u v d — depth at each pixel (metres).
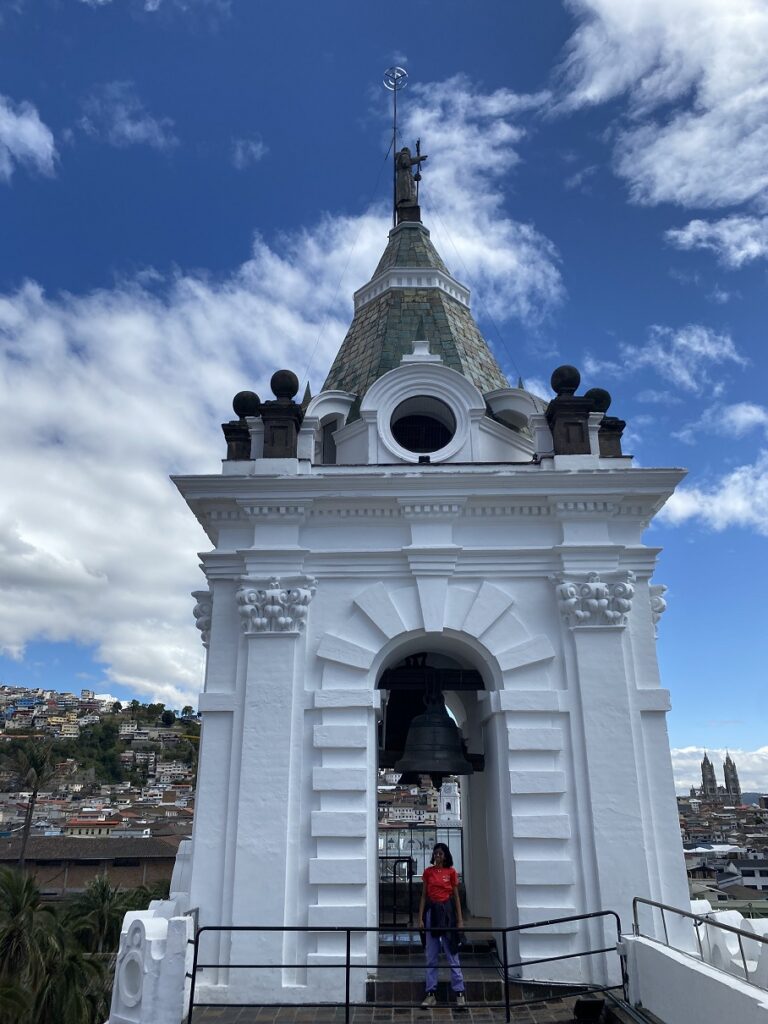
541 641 13.95
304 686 13.83
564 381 15.45
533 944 12.35
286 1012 11.52
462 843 19.41
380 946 14.42
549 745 13.28
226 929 11.45
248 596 14.09
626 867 12.59
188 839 14.87
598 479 14.34
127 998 10.38
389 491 14.48
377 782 14.27
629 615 14.25
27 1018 29.77
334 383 19.25
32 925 33.19
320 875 12.55
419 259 20.47
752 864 84.62
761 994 8.41
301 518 14.58
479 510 14.64
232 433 16.12
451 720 15.18
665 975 10.40
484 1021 11.04
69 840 78.06
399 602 14.24
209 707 13.67
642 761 13.41
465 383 16.02
